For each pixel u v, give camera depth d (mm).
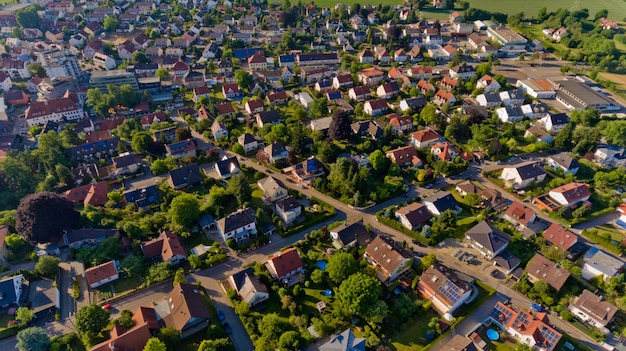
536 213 132125
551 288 103562
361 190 136750
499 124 183750
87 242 116375
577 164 154000
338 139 165375
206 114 183125
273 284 102938
